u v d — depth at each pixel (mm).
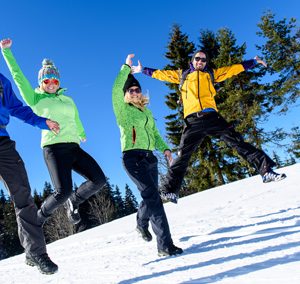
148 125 3732
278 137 20203
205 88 4516
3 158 2766
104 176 3732
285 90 19984
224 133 4469
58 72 3904
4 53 3598
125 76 3662
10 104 3012
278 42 20875
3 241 35281
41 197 36500
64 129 3619
